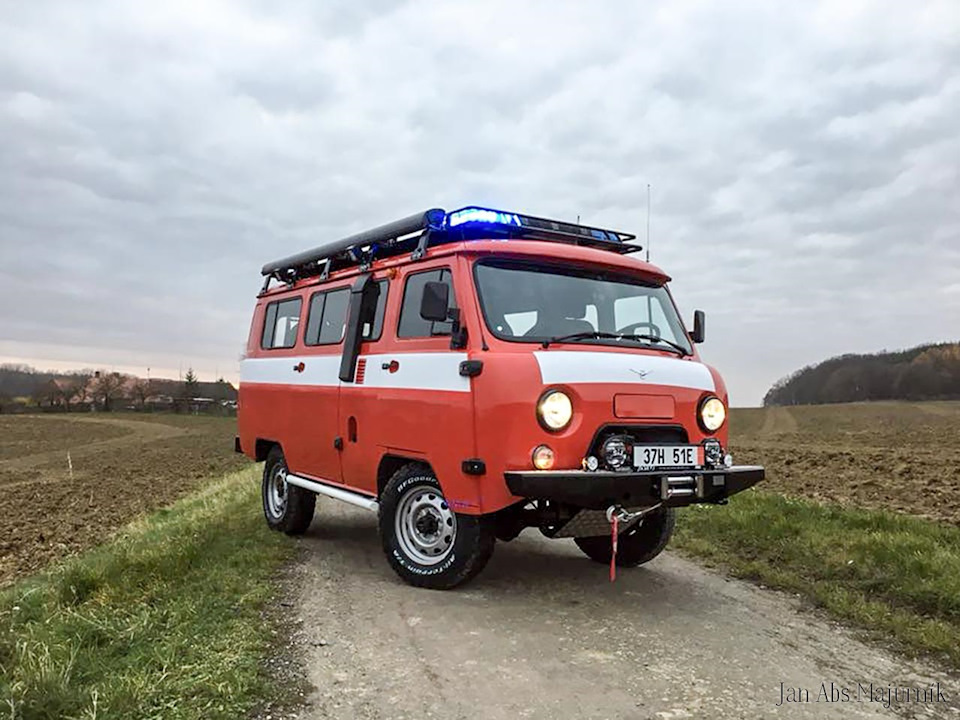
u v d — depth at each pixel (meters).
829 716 3.75
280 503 8.51
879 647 4.76
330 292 7.68
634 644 4.70
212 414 90.81
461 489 5.42
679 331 6.46
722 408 5.82
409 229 6.29
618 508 5.15
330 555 7.21
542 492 4.87
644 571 6.64
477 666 4.30
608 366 5.30
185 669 4.08
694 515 8.62
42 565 10.22
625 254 6.94
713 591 6.00
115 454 36.44
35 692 3.68
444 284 5.47
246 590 5.73
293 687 3.98
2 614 5.41
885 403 62.47
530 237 6.22
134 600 5.47
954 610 5.27
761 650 4.64
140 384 93.81
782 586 6.12
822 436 32.03
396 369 6.17
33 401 90.56
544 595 5.79
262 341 9.15
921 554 6.22
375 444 6.39
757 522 7.91
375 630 4.89
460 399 5.41
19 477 26.38
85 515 15.45
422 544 6.00
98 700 3.69
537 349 5.39
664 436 5.52
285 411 8.18
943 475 13.96
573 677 4.16
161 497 18.02
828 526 7.59
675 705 3.83
